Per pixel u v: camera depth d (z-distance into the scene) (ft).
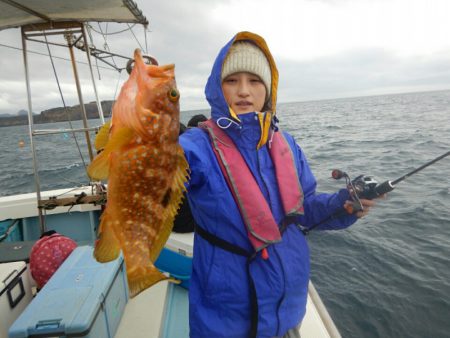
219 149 5.13
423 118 122.31
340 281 17.08
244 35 5.76
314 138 79.82
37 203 13.87
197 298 5.09
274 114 6.35
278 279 5.04
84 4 11.46
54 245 9.34
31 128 13.26
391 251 19.52
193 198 5.06
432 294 15.53
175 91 3.93
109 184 3.71
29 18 12.63
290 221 5.45
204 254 5.07
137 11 12.39
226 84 5.78
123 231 3.82
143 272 3.71
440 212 24.68
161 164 3.95
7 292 7.90
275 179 5.56
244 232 4.96
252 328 4.89
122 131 3.68
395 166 41.70
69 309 6.59
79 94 15.19
